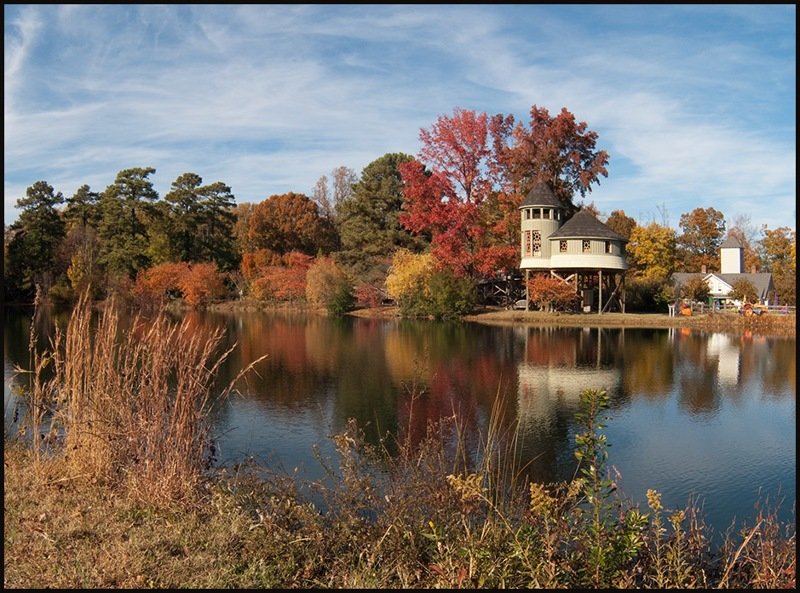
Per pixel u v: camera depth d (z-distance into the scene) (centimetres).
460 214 4656
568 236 4275
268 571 478
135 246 5566
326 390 1633
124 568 461
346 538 531
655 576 494
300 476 884
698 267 6744
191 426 660
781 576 514
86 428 667
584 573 470
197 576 459
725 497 904
